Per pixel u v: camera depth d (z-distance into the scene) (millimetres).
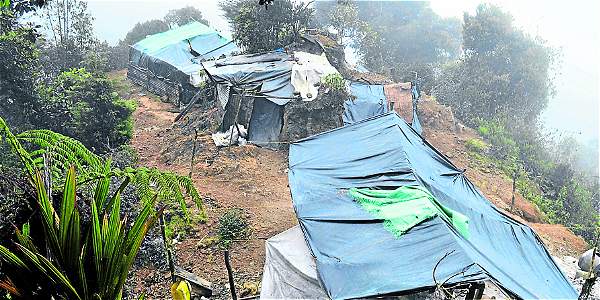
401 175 9164
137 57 31078
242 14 24781
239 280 10523
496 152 24422
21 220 5504
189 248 11633
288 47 23750
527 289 6754
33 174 5105
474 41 33906
